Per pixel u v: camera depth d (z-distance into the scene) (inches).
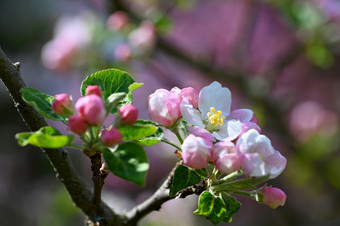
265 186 97.3
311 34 247.4
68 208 267.1
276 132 275.1
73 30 254.7
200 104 101.0
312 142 277.3
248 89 267.7
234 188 94.5
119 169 82.7
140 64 277.7
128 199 313.3
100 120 84.0
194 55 268.5
